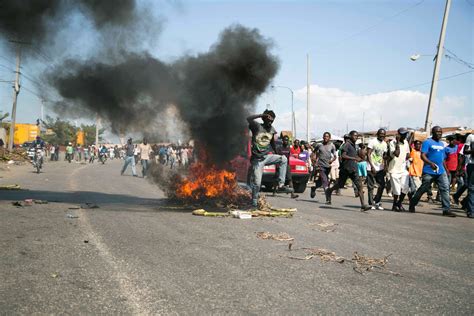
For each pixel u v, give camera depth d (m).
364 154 12.66
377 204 10.13
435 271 4.38
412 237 6.27
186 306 3.20
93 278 3.79
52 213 7.22
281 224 6.95
